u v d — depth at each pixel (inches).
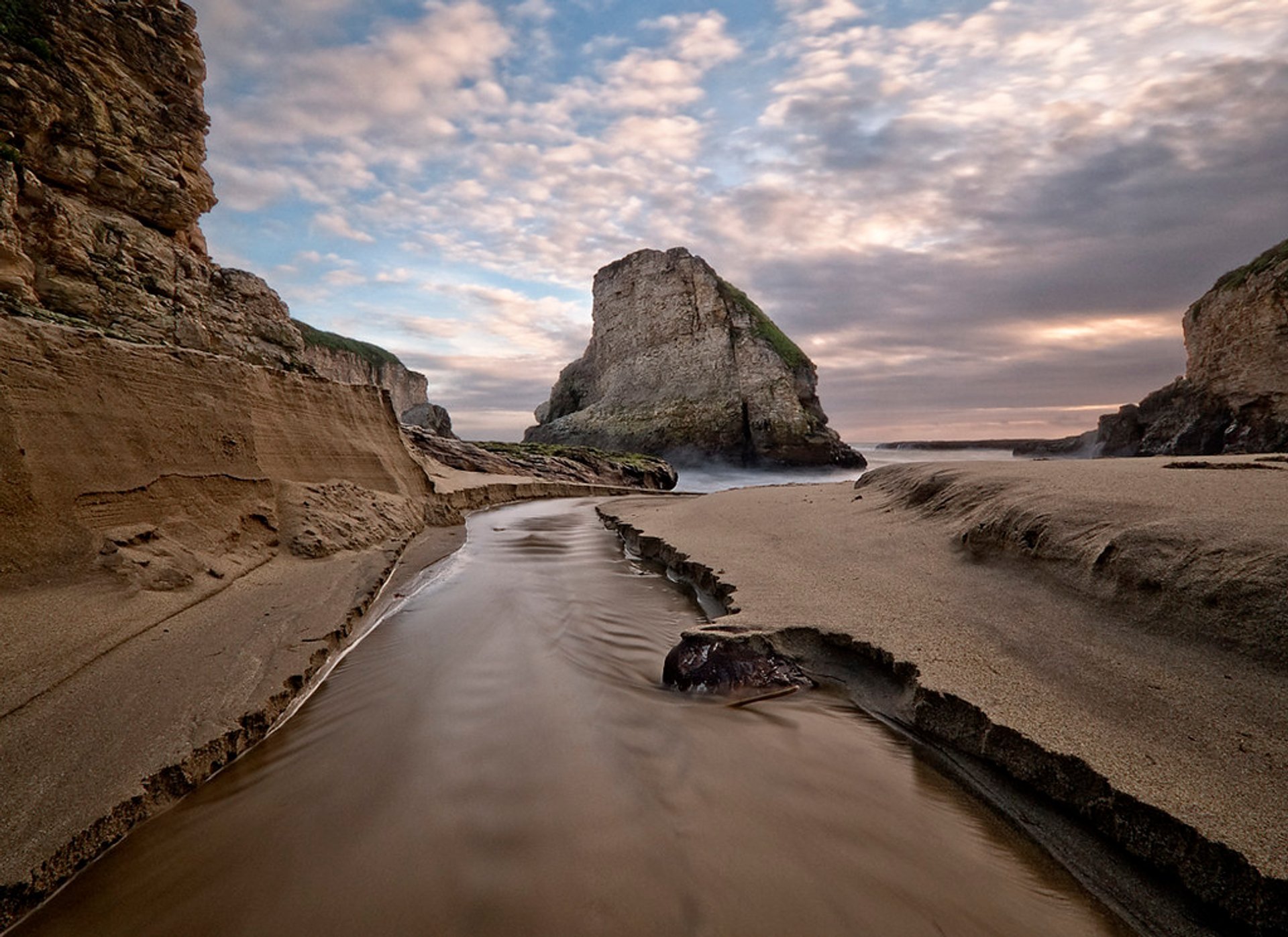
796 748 140.1
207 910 90.8
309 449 399.2
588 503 888.3
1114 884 95.0
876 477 438.3
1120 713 122.0
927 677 146.3
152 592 199.3
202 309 530.6
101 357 239.5
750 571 264.7
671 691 174.2
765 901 91.7
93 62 458.9
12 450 189.9
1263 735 106.7
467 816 113.7
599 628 237.3
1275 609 124.6
